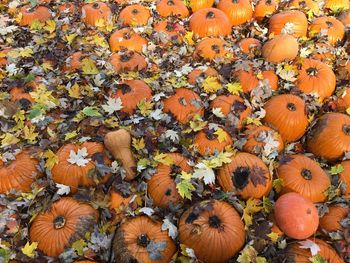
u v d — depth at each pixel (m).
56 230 1.04
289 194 1.11
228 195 1.13
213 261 1.02
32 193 1.15
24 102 1.40
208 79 1.48
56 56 1.64
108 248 1.04
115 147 1.20
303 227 1.04
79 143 1.24
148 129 1.31
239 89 1.47
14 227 1.08
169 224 1.06
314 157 1.35
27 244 1.03
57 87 1.49
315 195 1.17
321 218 1.13
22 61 1.61
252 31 1.80
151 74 1.56
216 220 1.03
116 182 1.16
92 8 1.82
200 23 1.75
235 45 1.69
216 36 1.74
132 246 1.00
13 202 1.12
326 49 1.68
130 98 1.40
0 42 1.73
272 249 1.05
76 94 1.46
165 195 1.13
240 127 1.35
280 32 1.74
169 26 1.75
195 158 1.24
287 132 1.36
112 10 1.88
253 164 1.18
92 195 1.13
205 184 1.16
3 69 1.57
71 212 1.07
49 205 1.10
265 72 1.53
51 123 1.35
